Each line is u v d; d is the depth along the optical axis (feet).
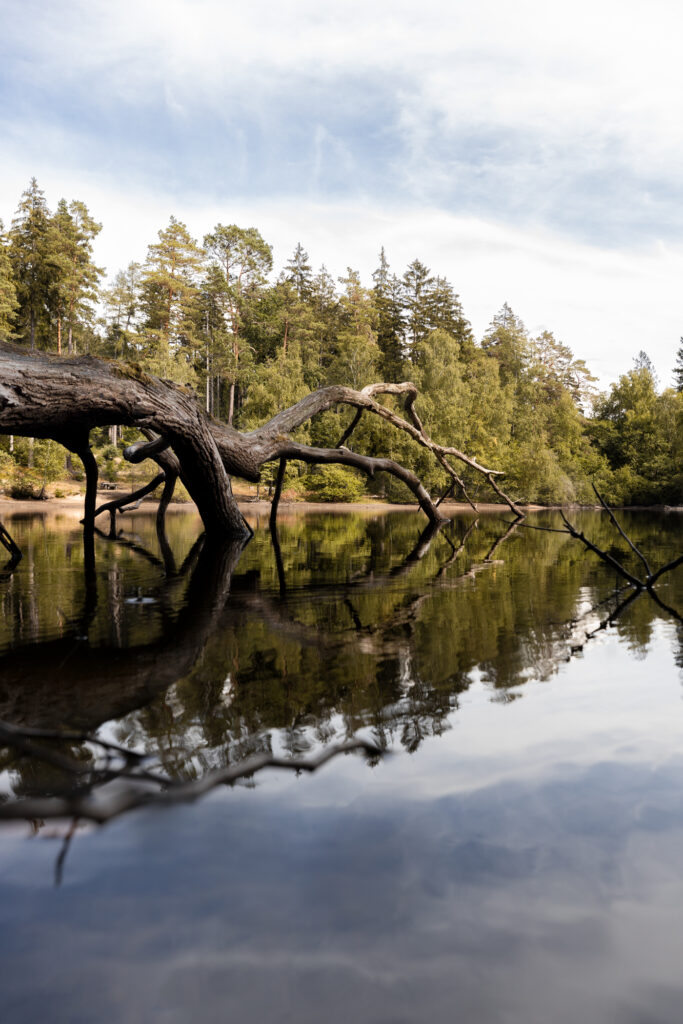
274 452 31.07
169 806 4.34
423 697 6.91
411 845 3.84
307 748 5.41
